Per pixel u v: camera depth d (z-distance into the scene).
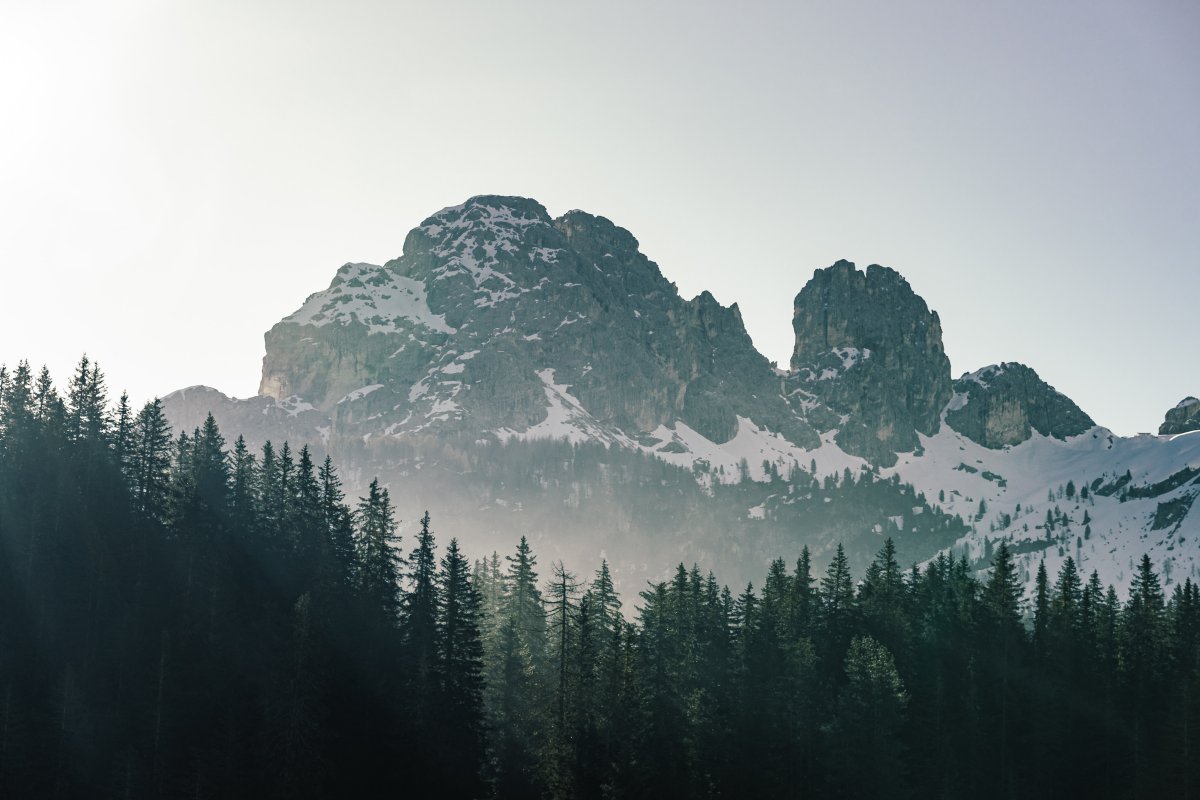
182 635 125.44
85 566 133.25
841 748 120.25
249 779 112.38
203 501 140.12
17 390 152.12
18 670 121.94
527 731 127.88
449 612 127.62
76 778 113.62
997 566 157.38
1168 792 130.38
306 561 137.00
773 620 135.00
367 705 121.69
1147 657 155.38
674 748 118.56
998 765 137.38
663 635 133.00
